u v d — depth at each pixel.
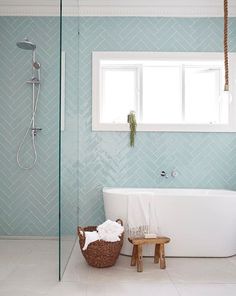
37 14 3.86
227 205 3.08
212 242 3.11
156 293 2.29
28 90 3.85
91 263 2.79
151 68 4.04
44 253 3.23
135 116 3.84
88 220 3.80
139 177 3.81
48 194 3.83
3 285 2.42
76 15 3.58
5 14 3.84
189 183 3.82
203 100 4.02
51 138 3.84
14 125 3.84
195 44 3.84
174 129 3.80
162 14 3.83
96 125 3.80
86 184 3.81
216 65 4.00
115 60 3.85
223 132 3.82
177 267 2.84
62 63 2.59
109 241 2.77
